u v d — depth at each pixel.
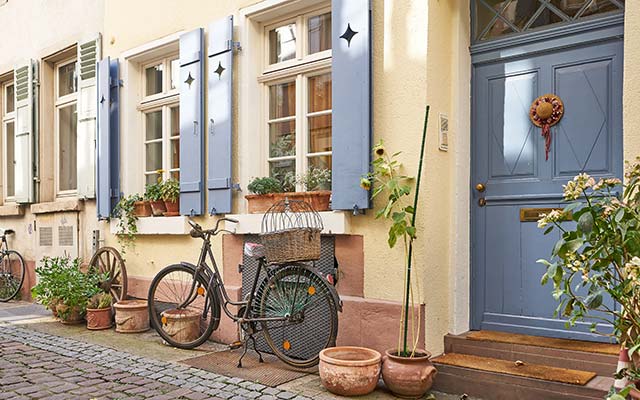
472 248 4.21
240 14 5.21
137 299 6.04
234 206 5.19
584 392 3.20
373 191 4.13
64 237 7.24
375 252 4.18
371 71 4.18
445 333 4.09
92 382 3.96
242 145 5.17
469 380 3.63
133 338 5.40
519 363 3.61
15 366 4.38
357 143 4.18
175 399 3.60
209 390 3.77
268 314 4.40
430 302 3.95
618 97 3.62
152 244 5.97
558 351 3.58
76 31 7.21
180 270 5.12
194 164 5.46
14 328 5.89
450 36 4.20
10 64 8.46
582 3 3.81
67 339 5.34
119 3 6.51
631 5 3.24
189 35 5.55
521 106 4.03
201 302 5.29
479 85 4.23
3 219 8.62
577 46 3.79
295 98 5.04
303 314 4.23
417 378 3.53
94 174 6.75
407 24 4.06
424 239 3.92
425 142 3.95
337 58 4.33
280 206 4.68
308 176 4.79
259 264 4.46
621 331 2.73
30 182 7.82
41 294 6.21
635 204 2.60
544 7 3.97
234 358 4.61
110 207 6.36
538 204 3.93
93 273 6.32
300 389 3.78
